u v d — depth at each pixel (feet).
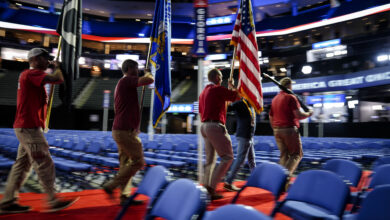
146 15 131.03
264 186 8.72
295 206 7.96
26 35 115.75
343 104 74.54
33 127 9.87
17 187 10.25
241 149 14.66
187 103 99.19
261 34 110.63
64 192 14.57
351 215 6.78
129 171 11.21
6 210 10.00
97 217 9.93
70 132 71.46
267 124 82.33
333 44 92.02
